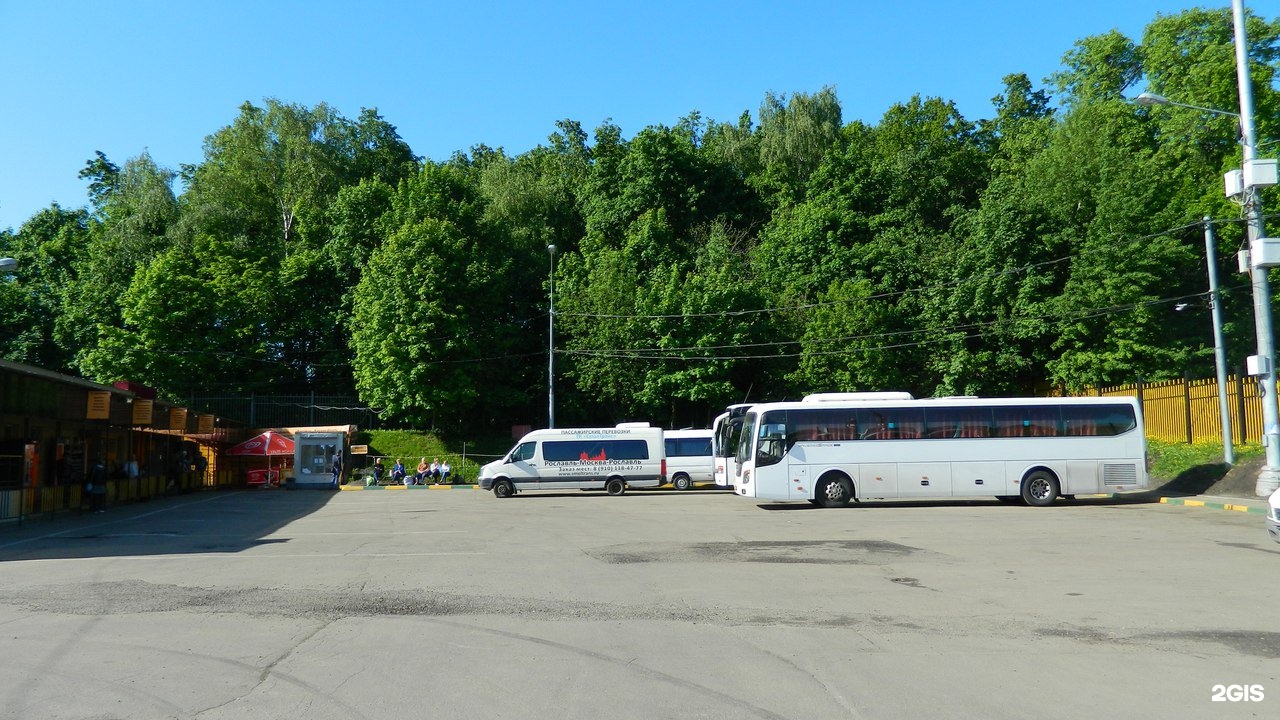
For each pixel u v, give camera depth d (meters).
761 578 11.98
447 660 7.59
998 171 55.12
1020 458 25.25
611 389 47.62
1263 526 17.92
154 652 7.94
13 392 22.55
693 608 9.88
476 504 29.48
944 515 21.83
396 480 44.69
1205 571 12.16
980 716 6.05
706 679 6.97
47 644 8.27
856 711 6.15
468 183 57.47
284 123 58.94
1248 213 21.31
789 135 61.72
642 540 16.83
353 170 61.94
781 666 7.36
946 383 41.94
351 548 15.99
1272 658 7.56
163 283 48.34
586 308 48.88
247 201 58.38
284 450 44.50
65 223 62.47
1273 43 39.00
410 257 46.59
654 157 61.03
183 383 49.09
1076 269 39.38
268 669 7.32
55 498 26.77
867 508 24.88
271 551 15.66
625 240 57.25
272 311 53.16
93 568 13.63
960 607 9.84
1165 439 30.89
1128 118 44.75
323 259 55.53
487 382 50.47
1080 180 41.31
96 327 51.84
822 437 25.58
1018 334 40.56
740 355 46.97
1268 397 21.58
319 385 55.66
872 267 48.56
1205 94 39.44
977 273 42.75
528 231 57.44
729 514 23.20
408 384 45.84
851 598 10.45
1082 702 6.35
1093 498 27.45
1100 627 8.79
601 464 35.06
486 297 49.19
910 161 56.94
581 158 73.38
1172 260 38.09
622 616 9.45
